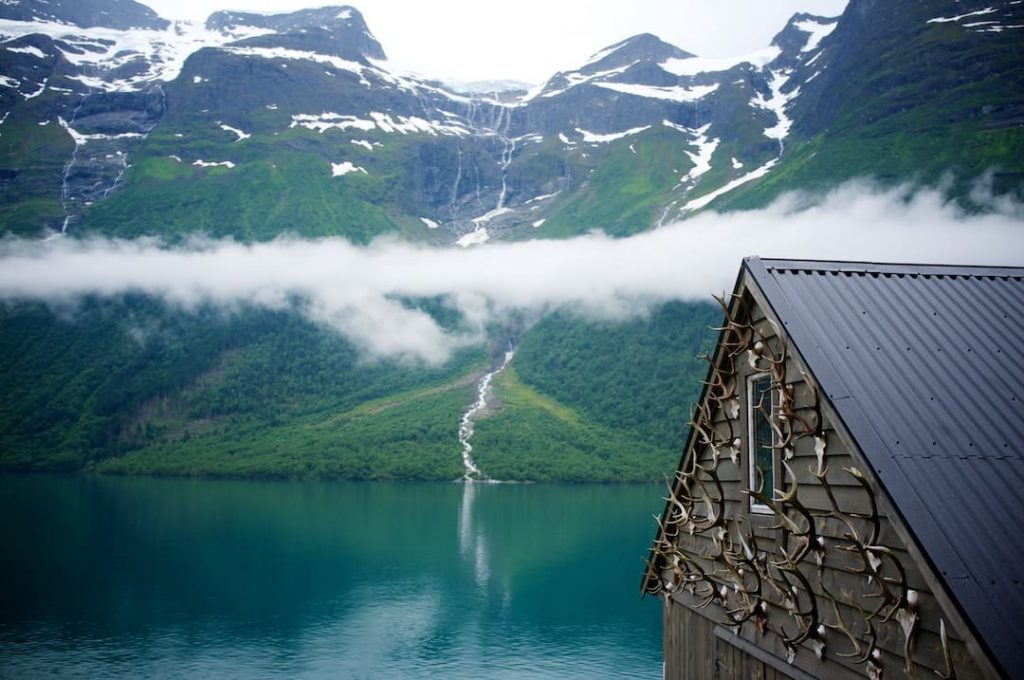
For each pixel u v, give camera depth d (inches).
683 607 717.3
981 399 458.9
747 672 590.9
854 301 534.9
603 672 1716.3
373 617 2194.9
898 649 420.2
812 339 492.7
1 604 2276.1
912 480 407.5
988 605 355.6
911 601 406.6
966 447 428.1
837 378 463.2
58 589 2468.0
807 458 497.4
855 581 454.9
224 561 2955.2
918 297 549.3
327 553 3159.5
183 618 2155.5
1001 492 405.4
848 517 453.4
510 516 4409.5
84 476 6648.6
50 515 4202.8
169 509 4549.7
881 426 435.8
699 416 666.2
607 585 2635.3
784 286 544.4
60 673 1688.0
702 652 672.4
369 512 4517.7
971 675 371.2
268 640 1958.7
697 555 685.3
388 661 1797.5
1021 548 379.2
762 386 579.8
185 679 1657.2
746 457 592.7
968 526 386.9
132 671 1708.9
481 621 2170.3
